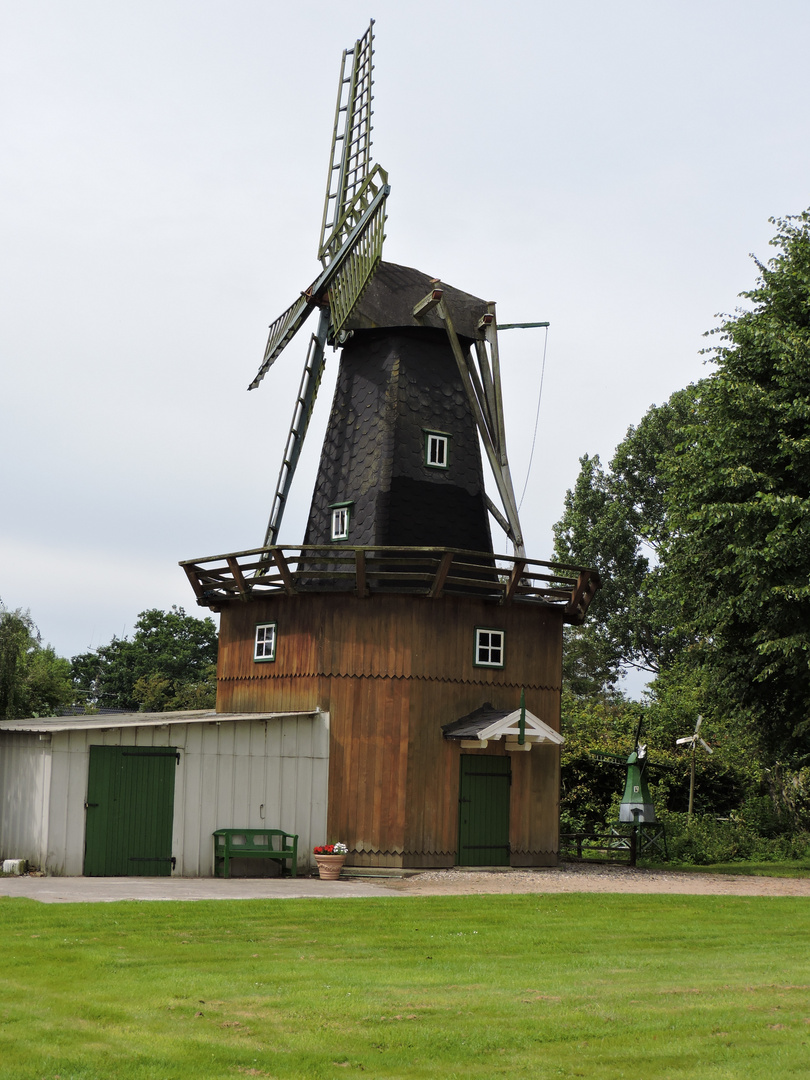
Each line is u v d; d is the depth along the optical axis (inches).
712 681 1170.6
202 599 1103.0
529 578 1013.8
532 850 1014.4
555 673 1055.0
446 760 980.6
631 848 1124.5
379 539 1024.2
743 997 463.8
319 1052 383.6
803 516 967.6
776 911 737.0
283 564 983.0
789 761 1283.2
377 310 1087.6
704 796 1525.6
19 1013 418.6
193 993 454.3
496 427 1097.4
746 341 1074.7
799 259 1086.4
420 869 956.0
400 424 1060.5
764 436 1029.2
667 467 1131.9
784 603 1000.9
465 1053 386.0
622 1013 435.8
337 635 990.4
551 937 608.4
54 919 601.6
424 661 981.8
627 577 2317.9
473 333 1107.9
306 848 953.5
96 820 868.0
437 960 538.6
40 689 1973.4
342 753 972.6
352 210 1155.3
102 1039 391.5
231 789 926.4
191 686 3014.3
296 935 593.6
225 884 826.8
